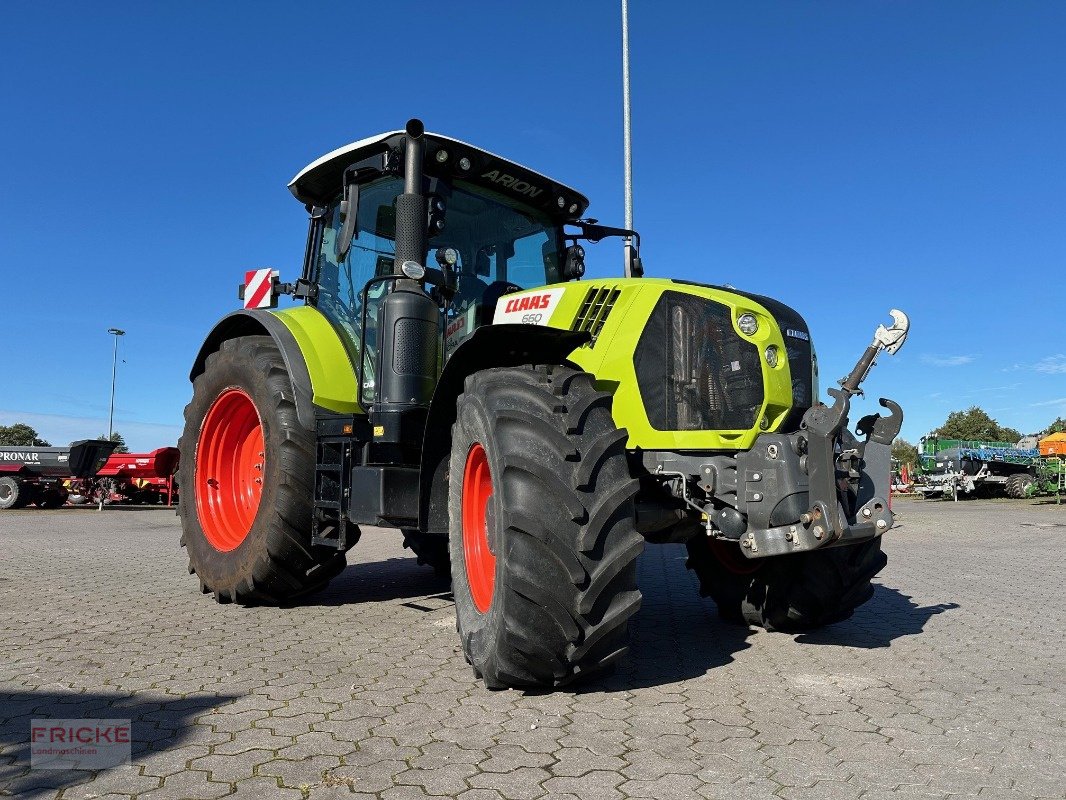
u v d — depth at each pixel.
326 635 4.19
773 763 2.43
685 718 2.85
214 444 5.56
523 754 2.47
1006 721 2.87
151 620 4.57
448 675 3.39
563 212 5.15
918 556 8.49
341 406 4.65
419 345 4.12
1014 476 24.14
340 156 4.86
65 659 3.63
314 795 2.17
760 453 3.45
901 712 2.96
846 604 4.16
